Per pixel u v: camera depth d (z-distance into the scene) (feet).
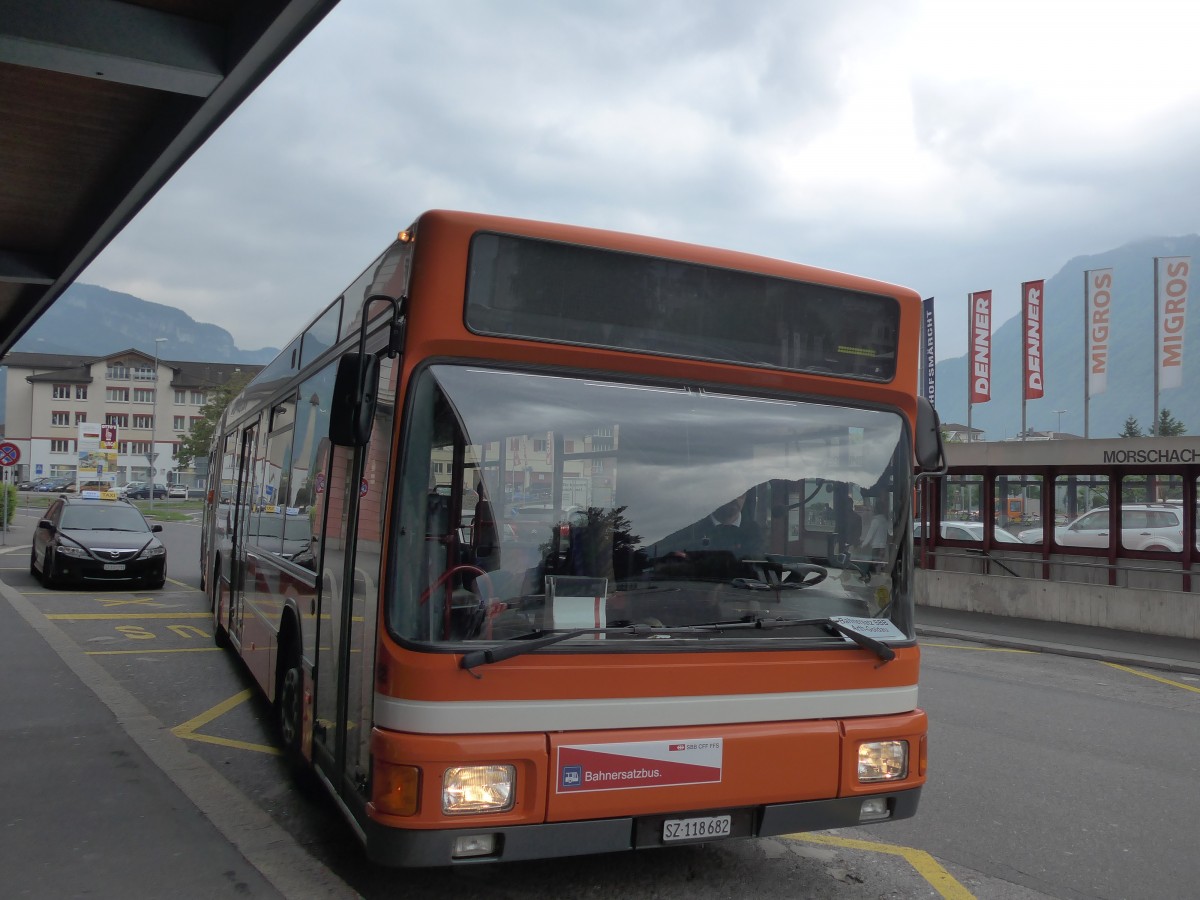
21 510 180.86
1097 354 73.41
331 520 16.78
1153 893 16.48
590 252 14.20
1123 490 56.75
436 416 13.24
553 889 15.56
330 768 15.72
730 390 14.92
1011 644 48.96
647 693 13.38
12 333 73.46
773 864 17.10
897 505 15.79
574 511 13.70
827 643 14.65
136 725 25.54
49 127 34.76
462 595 12.94
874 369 15.88
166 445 365.81
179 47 26.07
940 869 17.24
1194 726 30.76
